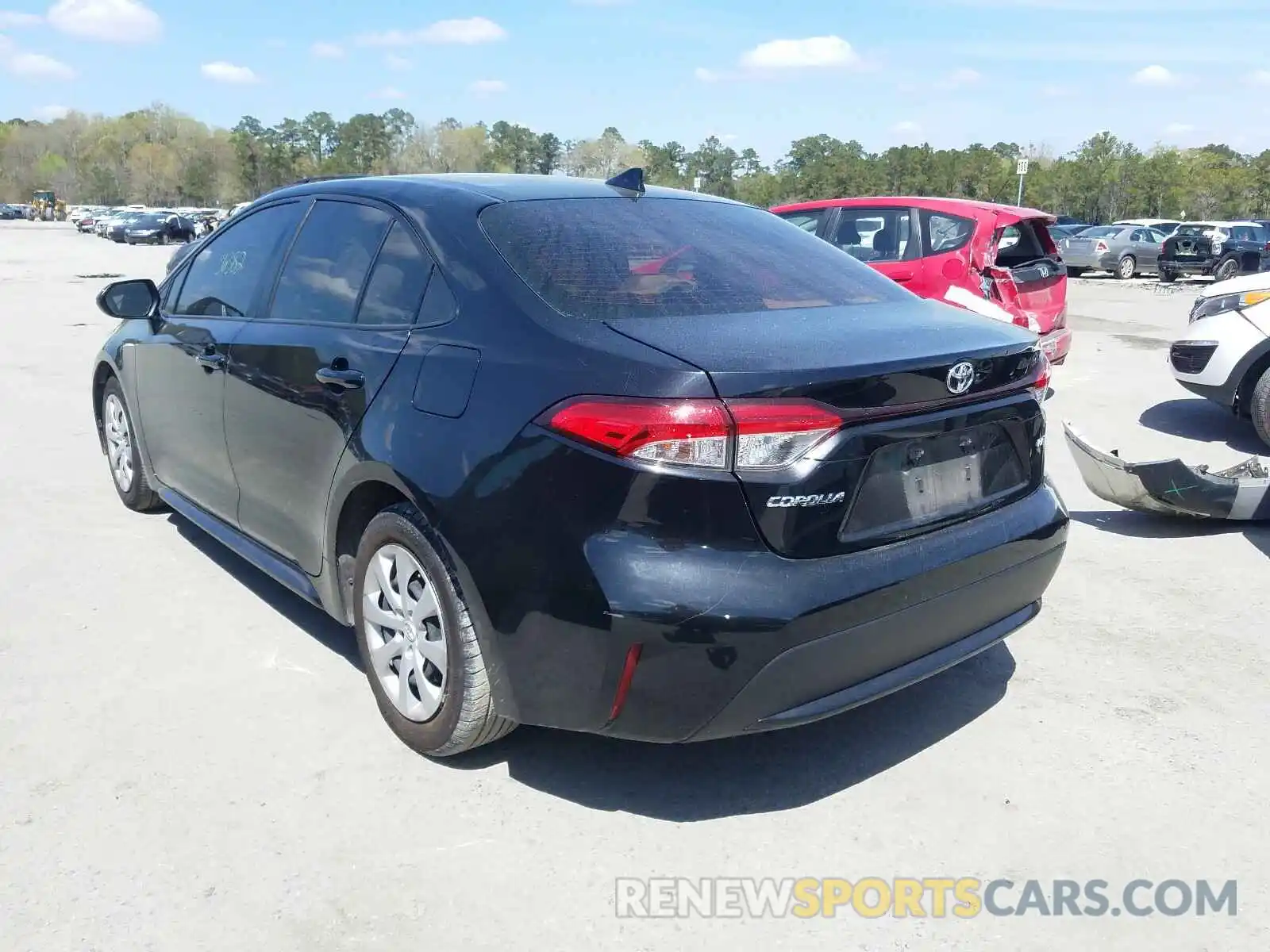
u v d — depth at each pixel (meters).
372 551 3.16
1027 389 3.17
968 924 2.52
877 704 3.56
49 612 4.16
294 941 2.40
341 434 3.21
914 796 3.02
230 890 2.56
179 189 137.75
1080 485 6.38
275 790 2.98
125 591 4.39
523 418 2.66
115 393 5.31
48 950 2.35
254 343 3.75
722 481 2.48
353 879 2.62
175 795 2.94
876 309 3.20
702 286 3.06
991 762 3.20
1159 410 8.80
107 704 3.44
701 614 2.47
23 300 17.16
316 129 142.00
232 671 3.69
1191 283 26.28
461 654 2.86
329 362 3.31
